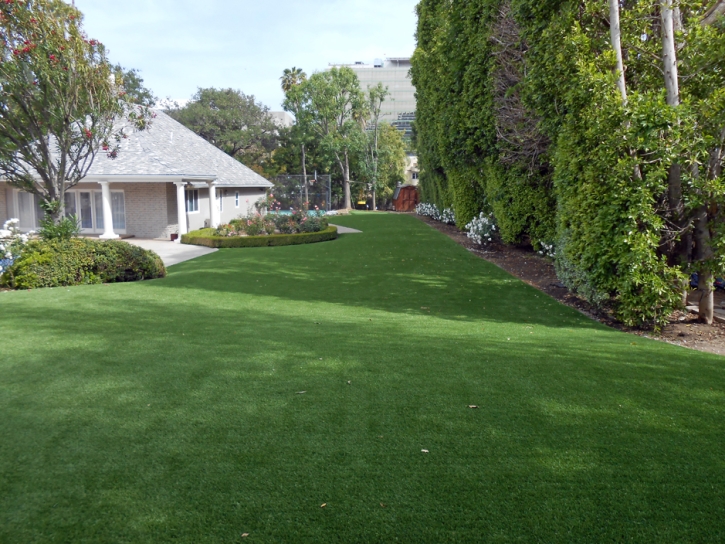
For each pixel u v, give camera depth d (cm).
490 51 1323
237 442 321
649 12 666
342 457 302
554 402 384
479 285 1000
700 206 635
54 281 1011
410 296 906
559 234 855
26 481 276
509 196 1308
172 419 354
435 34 2134
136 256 1088
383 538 231
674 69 641
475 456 303
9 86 1017
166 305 800
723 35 629
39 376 442
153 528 238
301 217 2103
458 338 594
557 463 294
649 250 623
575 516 246
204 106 4566
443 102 1739
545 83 802
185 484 274
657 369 465
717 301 780
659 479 277
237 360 490
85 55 1098
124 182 1938
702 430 336
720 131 626
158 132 2261
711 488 268
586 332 641
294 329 637
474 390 409
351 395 399
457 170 1767
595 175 659
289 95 4325
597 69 653
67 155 1285
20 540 229
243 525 241
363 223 2614
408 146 5875
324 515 248
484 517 246
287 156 4641
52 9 1062
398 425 345
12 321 662
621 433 332
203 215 2375
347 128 4353
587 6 677
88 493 265
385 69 9775
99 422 349
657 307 639
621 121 627
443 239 1773
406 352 523
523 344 564
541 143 1110
